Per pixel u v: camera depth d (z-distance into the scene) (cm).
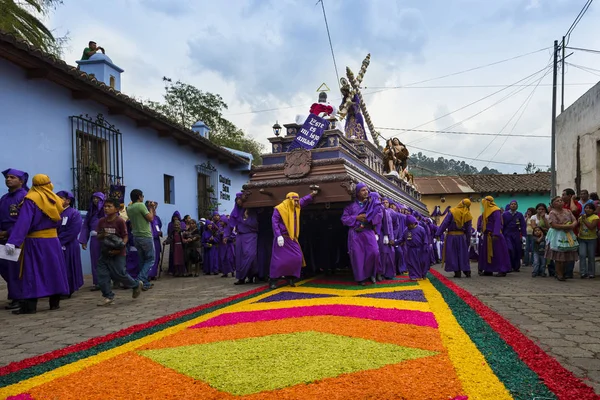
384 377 289
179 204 1584
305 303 596
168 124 1361
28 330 513
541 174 3394
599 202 1018
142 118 1299
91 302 722
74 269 777
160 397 268
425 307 550
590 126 1439
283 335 408
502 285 837
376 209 839
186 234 1194
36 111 983
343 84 1282
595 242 955
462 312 518
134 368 327
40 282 624
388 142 1506
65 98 1065
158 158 1455
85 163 1114
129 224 972
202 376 302
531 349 357
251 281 954
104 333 486
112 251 678
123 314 600
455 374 295
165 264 1452
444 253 1015
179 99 3503
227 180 2031
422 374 295
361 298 632
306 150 873
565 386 278
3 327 533
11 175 684
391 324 447
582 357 357
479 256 1049
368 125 1497
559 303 614
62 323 550
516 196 3200
